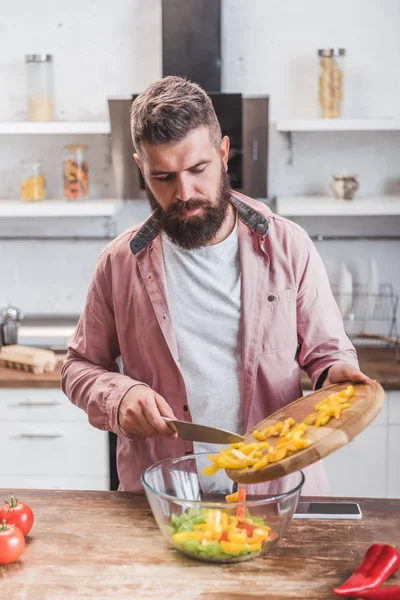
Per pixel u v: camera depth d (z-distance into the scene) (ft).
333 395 5.36
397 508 5.67
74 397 6.49
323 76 10.73
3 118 11.82
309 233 11.94
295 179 11.81
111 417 5.94
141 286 6.42
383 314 11.95
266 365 6.42
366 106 11.53
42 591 4.70
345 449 10.32
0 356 11.00
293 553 5.07
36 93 10.94
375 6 11.28
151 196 6.04
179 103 5.50
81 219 12.07
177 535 4.94
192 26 10.69
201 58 10.77
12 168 11.98
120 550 5.14
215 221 5.85
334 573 4.84
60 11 11.53
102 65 11.62
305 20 11.35
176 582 4.77
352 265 11.99
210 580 4.78
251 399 6.35
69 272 12.21
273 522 4.94
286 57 11.44
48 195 12.03
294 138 11.69
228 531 4.91
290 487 5.33
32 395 10.54
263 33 11.39
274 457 4.85
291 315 6.47
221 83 11.28
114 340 6.84
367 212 10.78
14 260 12.22
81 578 4.83
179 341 6.39
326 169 11.76
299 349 6.76
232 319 6.37
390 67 11.41
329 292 6.72
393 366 10.70
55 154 11.93
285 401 6.54
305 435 4.97
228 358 6.40
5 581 4.81
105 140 11.84
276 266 6.42
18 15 11.58
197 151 5.55
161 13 10.71
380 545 4.96
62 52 11.62
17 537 5.00
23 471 10.72
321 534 5.30
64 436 10.61
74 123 10.76
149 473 5.29
